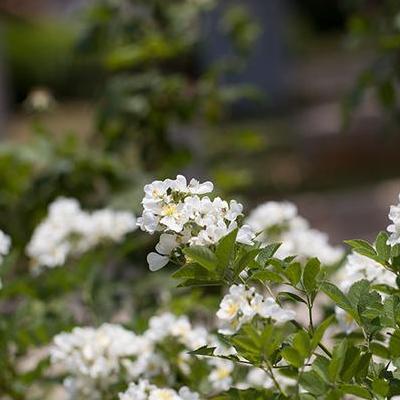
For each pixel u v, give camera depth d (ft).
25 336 9.73
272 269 7.08
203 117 16.20
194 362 8.57
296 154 39.34
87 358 8.67
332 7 87.10
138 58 15.12
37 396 10.62
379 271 7.23
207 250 5.68
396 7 13.60
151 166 15.40
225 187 15.44
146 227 6.03
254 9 49.44
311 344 5.62
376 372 6.39
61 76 70.33
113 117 14.79
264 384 7.86
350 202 31.68
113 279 12.21
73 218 11.42
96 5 15.79
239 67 15.48
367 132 37.86
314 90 53.47
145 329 9.53
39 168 14.57
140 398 7.41
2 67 34.83
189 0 16.05
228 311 5.68
